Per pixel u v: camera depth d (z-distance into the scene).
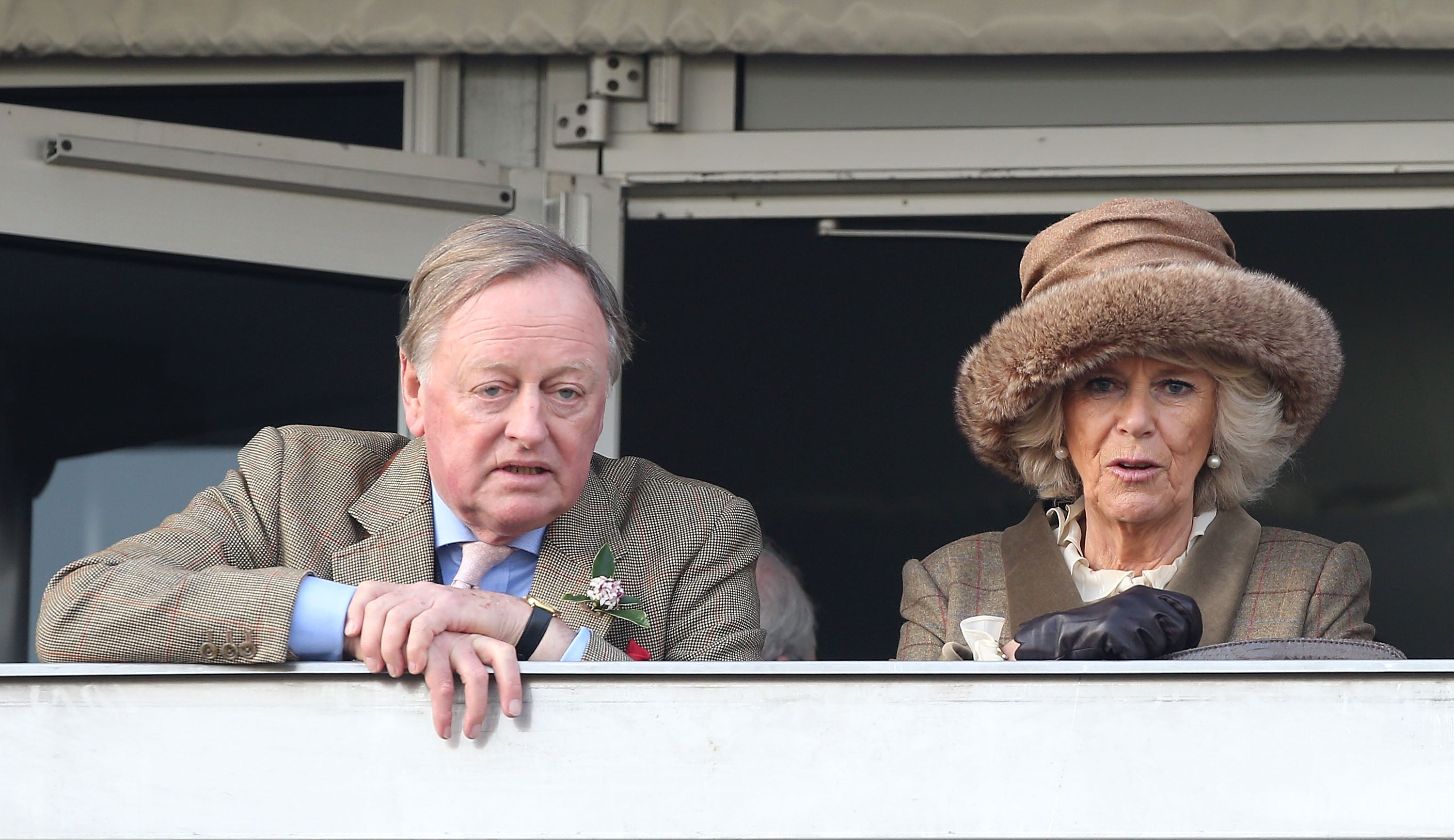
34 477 11.11
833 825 4.93
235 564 6.98
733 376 13.20
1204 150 12.15
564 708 5.03
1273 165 12.10
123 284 11.34
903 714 4.95
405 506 7.24
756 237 13.20
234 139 11.40
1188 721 4.88
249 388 11.55
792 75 12.53
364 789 5.02
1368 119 12.07
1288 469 12.68
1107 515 7.70
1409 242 12.56
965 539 8.61
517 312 6.57
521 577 7.20
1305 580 7.61
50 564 11.07
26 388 11.12
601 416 6.80
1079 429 7.75
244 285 11.64
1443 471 12.50
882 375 13.14
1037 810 4.89
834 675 4.98
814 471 13.14
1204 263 7.52
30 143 10.89
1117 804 4.87
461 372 6.57
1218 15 11.79
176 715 5.03
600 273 6.97
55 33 12.30
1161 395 7.67
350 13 12.16
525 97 12.66
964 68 12.41
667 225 13.23
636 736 5.00
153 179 11.23
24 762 4.98
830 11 12.05
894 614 13.04
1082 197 12.61
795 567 11.49
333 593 5.73
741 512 7.62
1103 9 11.87
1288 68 12.16
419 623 5.54
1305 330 7.52
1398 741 4.83
